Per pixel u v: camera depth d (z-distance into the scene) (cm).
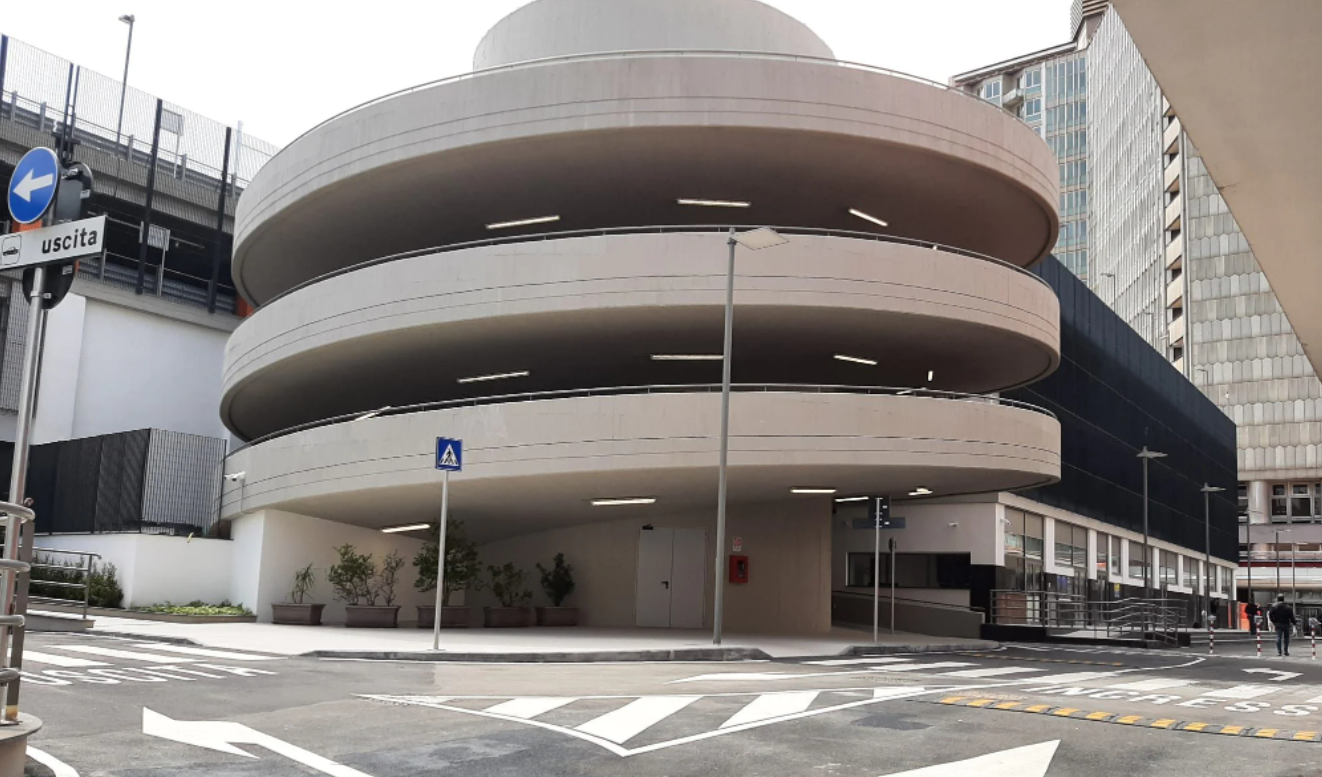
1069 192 16112
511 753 850
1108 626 3638
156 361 4494
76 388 4222
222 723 966
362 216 2992
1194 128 704
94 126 4441
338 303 2712
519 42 3045
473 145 2572
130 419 4384
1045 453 2667
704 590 3038
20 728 637
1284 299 1079
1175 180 12838
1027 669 1947
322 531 3041
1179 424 5894
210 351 4684
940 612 3359
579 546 3152
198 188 4688
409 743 884
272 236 3148
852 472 2505
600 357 2889
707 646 2127
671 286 2430
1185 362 12544
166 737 884
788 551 3033
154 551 2958
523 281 2486
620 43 2958
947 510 3425
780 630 2992
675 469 2369
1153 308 13200
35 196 721
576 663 1848
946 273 2570
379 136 2684
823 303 2441
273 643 1972
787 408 2380
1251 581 10681
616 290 2439
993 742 959
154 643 1962
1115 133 14700
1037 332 2755
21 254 713
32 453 3850
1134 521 4894
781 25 3064
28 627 2262
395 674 1477
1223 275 12306
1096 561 4359
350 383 3192
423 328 2588
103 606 2825
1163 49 608
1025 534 3634
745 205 2923
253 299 3912
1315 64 613
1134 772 846
